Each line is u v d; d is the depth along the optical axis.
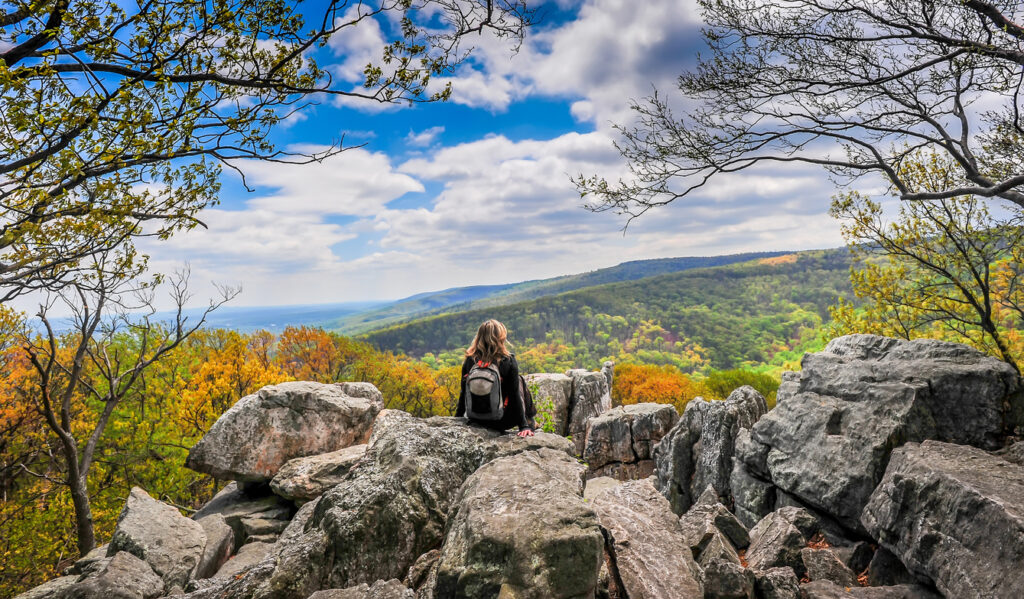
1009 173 9.83
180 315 16.45
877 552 5.18
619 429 16.09
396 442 5.51
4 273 5.51
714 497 7.75
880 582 5.04
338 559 4.46
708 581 4.05
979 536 3.98
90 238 6.01
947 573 4.10
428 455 5.36
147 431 23.62
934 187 13.15
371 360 46.22
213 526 8.00
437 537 4.76
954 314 12.92
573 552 3.18
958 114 8.94
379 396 12.62
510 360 6.52
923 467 4.96
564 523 3.41
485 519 3.52
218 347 26.05
